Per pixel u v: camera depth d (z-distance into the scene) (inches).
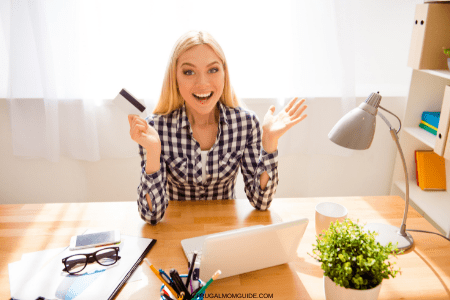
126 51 78.8
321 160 90.9
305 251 42.1
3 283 35.5
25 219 47.7
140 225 46.7
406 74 89.0
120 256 39.6
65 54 75.7
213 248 32.6
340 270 30.6
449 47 66.9
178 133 54.0
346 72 79.6
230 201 53.6
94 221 47.6
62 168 88.0
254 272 38.4
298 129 85.7
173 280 30.8
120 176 89.5
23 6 73.5
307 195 94.3
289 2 76.9
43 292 34.1
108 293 34.1
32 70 77.9
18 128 81.0
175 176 54.8
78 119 80.0
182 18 76.0
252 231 33.9
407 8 83.1
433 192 81.0
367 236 32.7
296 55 80.0
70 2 72.9
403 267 39.4
